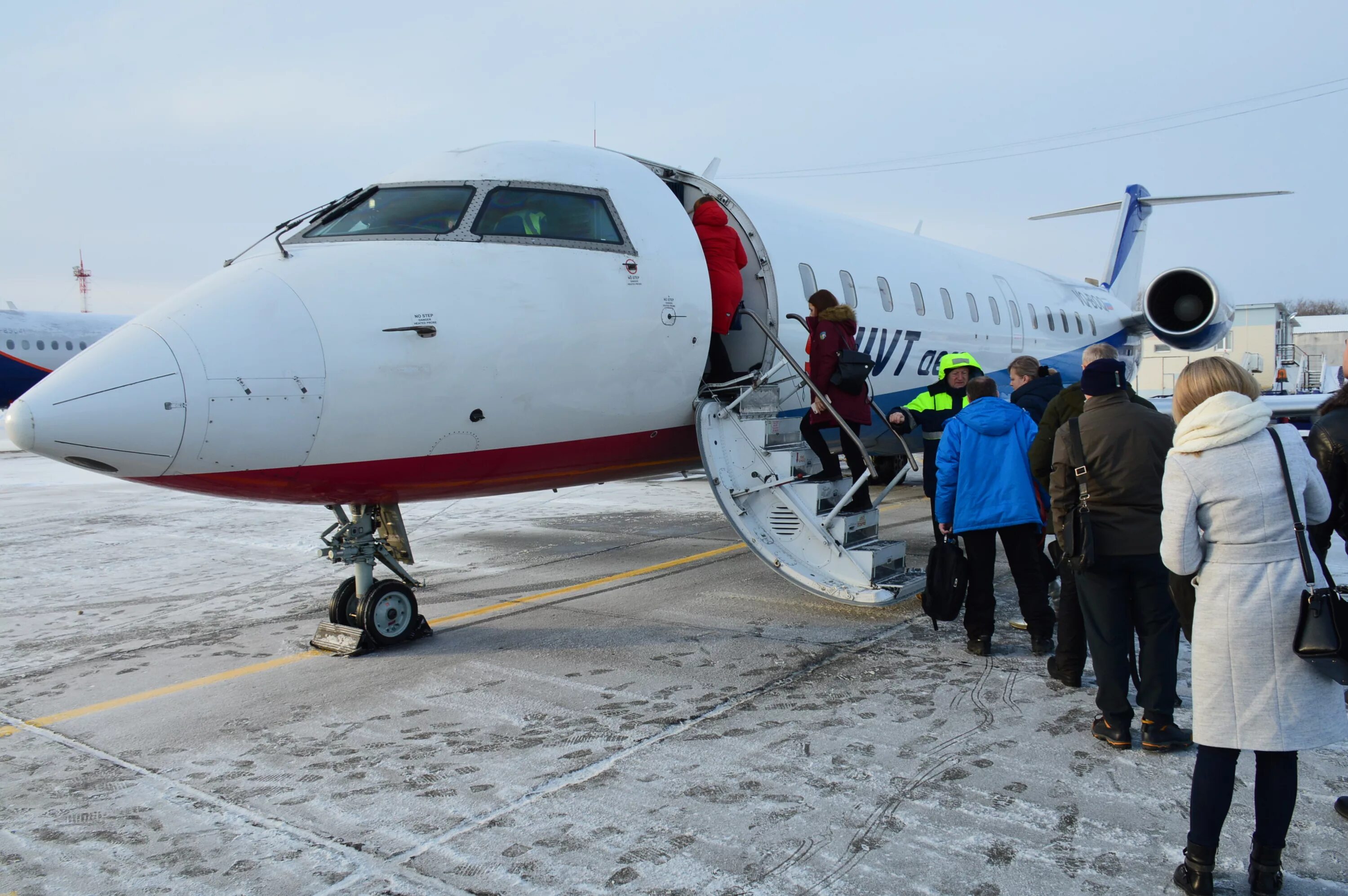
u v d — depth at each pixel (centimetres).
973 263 1120
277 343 480
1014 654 524
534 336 546
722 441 626
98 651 571
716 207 667
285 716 441
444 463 539
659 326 601
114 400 441
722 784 353
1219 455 267
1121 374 381
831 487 610
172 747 404
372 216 561
